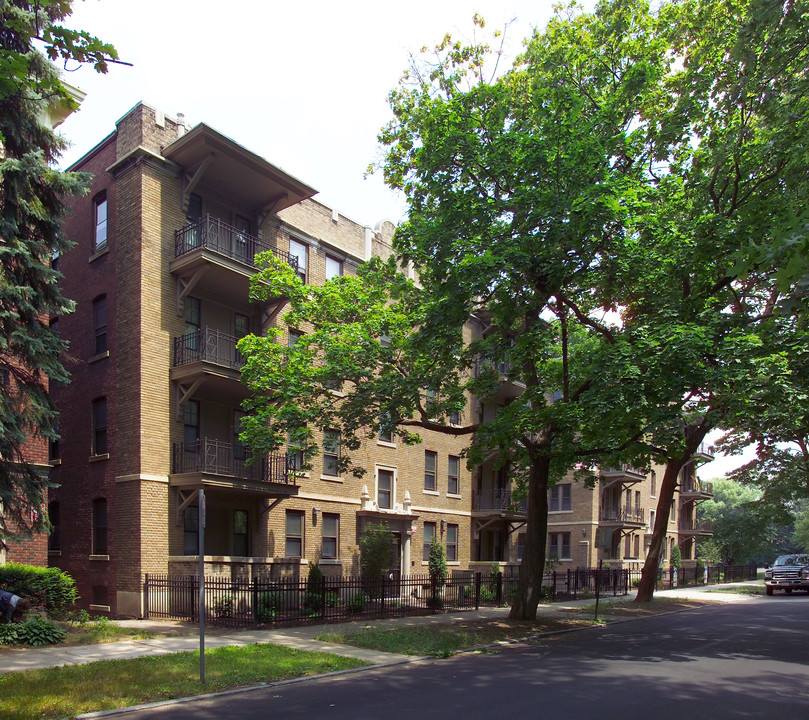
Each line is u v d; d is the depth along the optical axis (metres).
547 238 12.92
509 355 16.92
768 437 22.67
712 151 15.87
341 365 15.94
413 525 27.25
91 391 19.92
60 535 20.22
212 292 20.77
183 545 18.64
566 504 40.28
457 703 7.94
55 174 13.41
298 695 8.51
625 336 13.89
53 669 9.60
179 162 19.95
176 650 11.55
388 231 27.67
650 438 19.00
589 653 12.17
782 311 5.47
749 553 53.22
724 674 10.12
